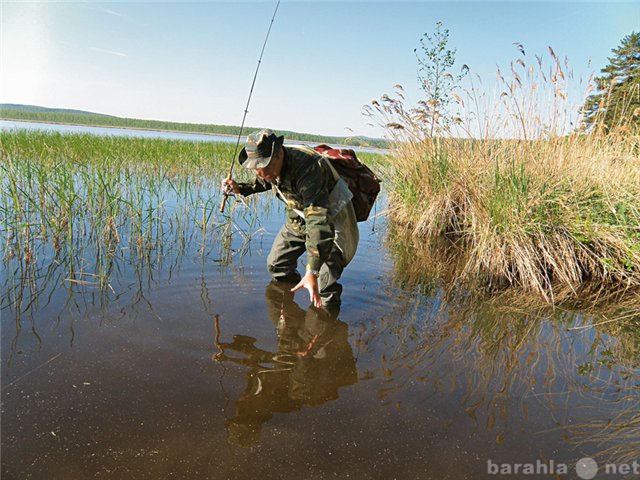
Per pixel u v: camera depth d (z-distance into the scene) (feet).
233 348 8.91
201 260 14.66
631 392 8.14
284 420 6.72
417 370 8.55
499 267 14.93
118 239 15.81
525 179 16.34
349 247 11.78
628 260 15.01
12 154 27.73
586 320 11.81
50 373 7.57
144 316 10.12
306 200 10.06
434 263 16.52
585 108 18.39
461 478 5.76
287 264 12.92
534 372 8.79
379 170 33.32
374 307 11.73
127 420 6.48
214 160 41.45
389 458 6.06
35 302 10.48
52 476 5.37
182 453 5.90
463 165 21.18
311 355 8.87
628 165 18.70
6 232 15.35
